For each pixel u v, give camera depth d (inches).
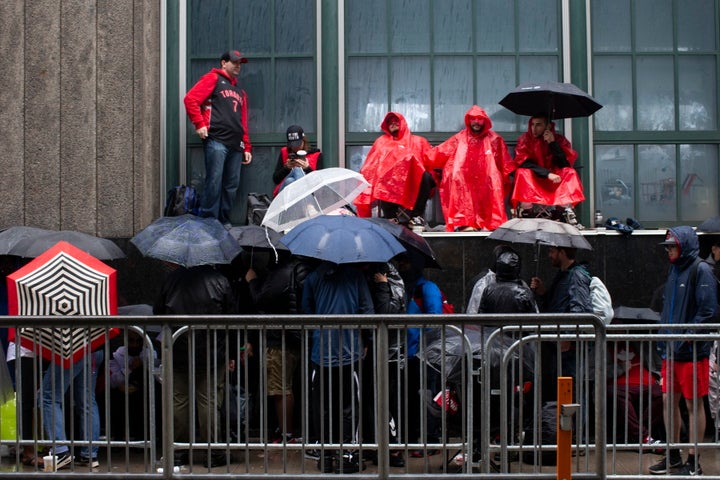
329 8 599.8
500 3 606.2
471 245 546.6
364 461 405.1
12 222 562.9
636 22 605.6
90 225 562.3
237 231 474.0
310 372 414.9
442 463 401.1
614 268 548.4
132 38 568.4
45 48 566.3
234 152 571.8
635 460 430.9
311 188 461.4
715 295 426.9
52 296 415.2
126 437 374.6
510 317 369.7
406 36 605.6
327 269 415.5
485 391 374.0
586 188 593.9
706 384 419.5
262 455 434.0
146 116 572.1
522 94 563.2
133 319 370.0
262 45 602.9
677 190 602.5
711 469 421.7
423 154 576.7
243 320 370.3
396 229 455.8
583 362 391.9
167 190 594.9
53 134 564.7
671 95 605.0
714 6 605.6
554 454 414.0
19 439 374.9
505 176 573.6
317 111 600.1
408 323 370.0
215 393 378.9
